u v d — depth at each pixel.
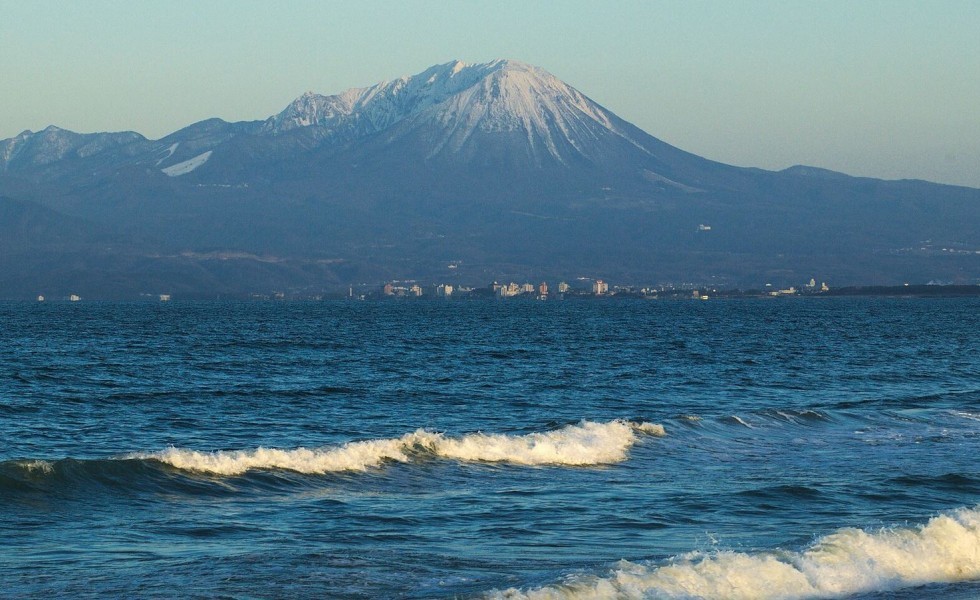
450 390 134.75
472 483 62.44
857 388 143.62
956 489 64.19
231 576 40.34
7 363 171.88
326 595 38.06
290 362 183.12
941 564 45.66
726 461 73.88
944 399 125.25
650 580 39.53
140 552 44.41
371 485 60.59
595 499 58.75
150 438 88.69
